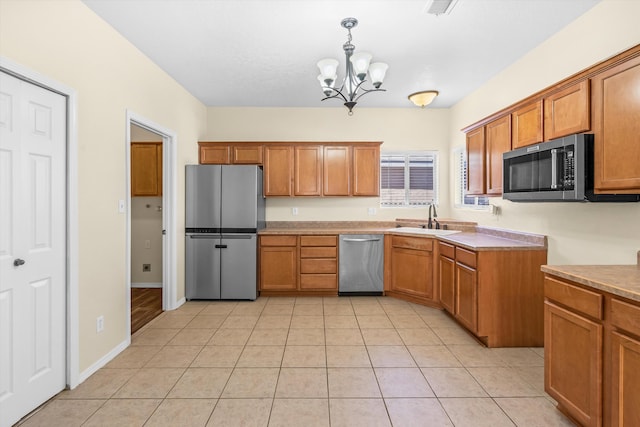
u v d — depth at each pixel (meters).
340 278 4.10
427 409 1.88
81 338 2.18
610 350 1.48
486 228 3.62
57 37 1.97
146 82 3.03
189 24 2.48
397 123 4.71
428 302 3.73
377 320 3.29
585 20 2.33
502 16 2.38
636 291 1.36
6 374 1.71
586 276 1.64
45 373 1.94
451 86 3.82
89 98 2.26
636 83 1.61
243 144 4.32
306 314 3.46
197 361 2.45
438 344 2.74
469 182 3.39
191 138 4.12
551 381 1.84
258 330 3.04
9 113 1.71
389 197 4.76
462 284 2.96
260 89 3.95
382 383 2.15
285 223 4.65
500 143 2.83
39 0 1.84
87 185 2.24
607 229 2.17
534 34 2.63
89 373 2.24
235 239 3.93
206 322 3.24
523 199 2.41
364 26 2.51
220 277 3.94
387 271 4.11
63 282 2.06
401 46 2.83
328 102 4.46
